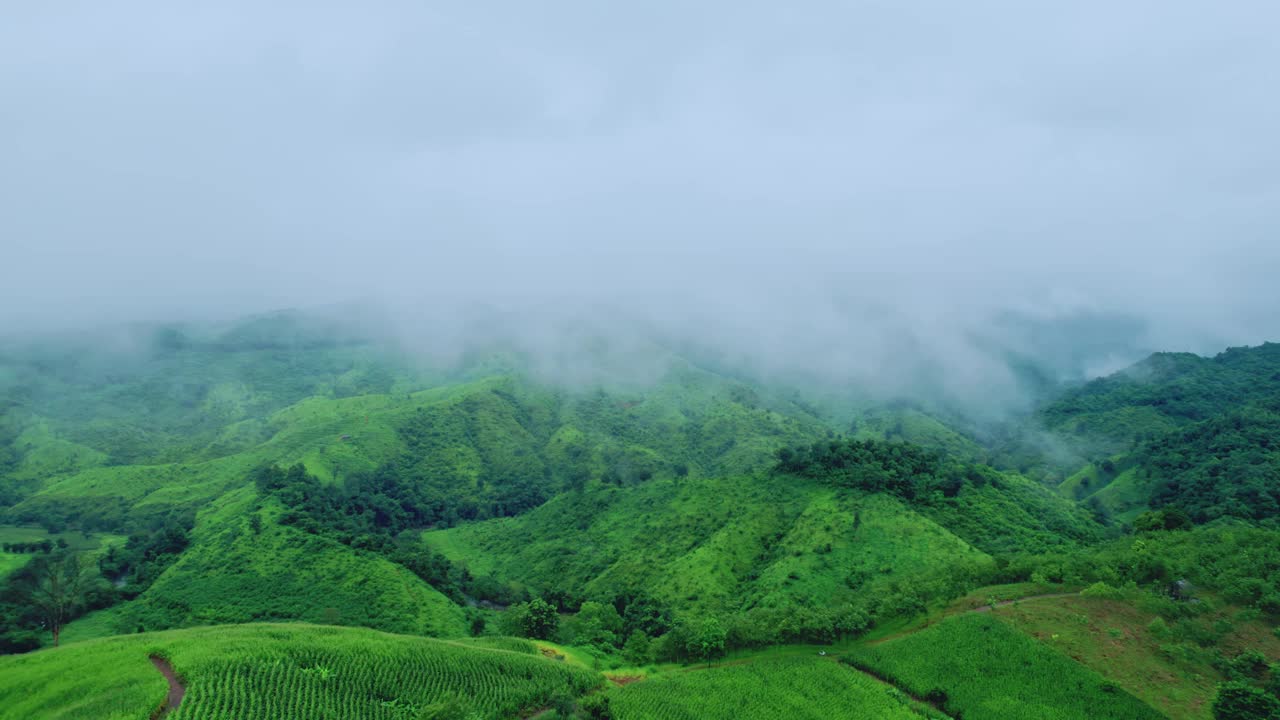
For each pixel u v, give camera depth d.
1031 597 115.25
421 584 169.12
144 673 91.00
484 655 109.00
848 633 113.56
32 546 199.12
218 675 89.88
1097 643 98.19
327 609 148.88
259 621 147.25
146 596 159.62
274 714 83.06
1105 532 170.75
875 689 97.44
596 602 165.12
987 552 149.38
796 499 186.38
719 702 95.44
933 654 102.31
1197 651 91.50
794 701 95.00
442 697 94.00
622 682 109.75
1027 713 87.06
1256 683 84.56
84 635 143.12
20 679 91.88
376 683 94.75
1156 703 84.75
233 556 170.50
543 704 98.12
